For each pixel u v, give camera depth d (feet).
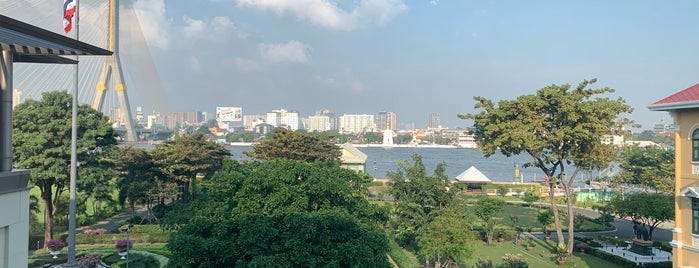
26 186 48.83
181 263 77.30
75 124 109.91
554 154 156.66
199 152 198.29
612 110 149.38
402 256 133.59
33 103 152.15
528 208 257.34
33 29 44.96
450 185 158.40
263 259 75.25
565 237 183.73
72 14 108.78
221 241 80.23
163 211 190.60
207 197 107.65
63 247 146.51
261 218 83.46
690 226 88.53
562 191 305.94
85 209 177.47
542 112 158.30
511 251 159.84
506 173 640.17
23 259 47.98
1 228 45.16
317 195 96.68
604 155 154.61
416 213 151.53
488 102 165.78
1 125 46.60
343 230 85.92
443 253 129.90
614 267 140.87
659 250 157.69
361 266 79.51
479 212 170.09
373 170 595.47
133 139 246.68
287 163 98.94
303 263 78.69
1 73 46.52
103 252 141.38
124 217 201.16
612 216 209.77
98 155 163.22
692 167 88.22
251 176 93.40
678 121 91.20
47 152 144.25
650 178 239.30
